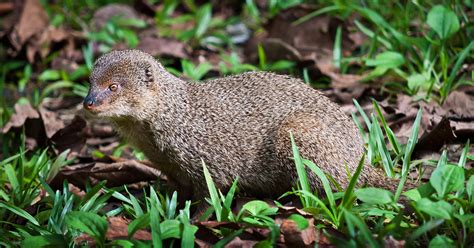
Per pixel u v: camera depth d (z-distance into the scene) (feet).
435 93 41.98
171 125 34.68
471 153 35.96
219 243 26.40
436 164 34.32
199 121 34.68
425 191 26.94
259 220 28.86
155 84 34.65
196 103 35.01
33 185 35.96
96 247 27.58
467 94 41.37
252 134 34.35
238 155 34.45
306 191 28.91
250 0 59.36
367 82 44.60
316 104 34.30
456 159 35.73
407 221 28.19
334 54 47.55
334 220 28.04
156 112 34.60
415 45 43.68
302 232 26.45
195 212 34.76
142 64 34.73
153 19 63.67
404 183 32.14
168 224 26.76
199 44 56.70
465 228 26.37
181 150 34.68
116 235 27.78
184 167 34.78
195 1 65.72
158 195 35.12
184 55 53.26
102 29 57.67
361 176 32.83
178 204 35.73
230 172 34.65
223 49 56.54
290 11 53.93
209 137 34.50
